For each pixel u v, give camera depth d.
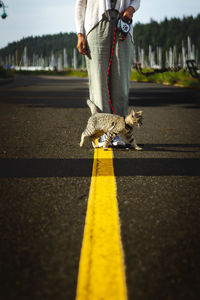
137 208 2.41
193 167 3.48
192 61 21.69
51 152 4.12
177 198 2.61
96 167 3.47
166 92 14.77
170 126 6.07
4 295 1.48
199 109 8.53
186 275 1.61
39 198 2.61
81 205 2.47
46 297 1.47
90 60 4.48
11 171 3.33
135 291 1.50
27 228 2.10
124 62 4.46
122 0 4.27
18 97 12.35
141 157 3.91
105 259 1.74
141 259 1.75
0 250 1.83
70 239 1.96
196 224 2.15
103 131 4.34
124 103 4.66
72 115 7.52
